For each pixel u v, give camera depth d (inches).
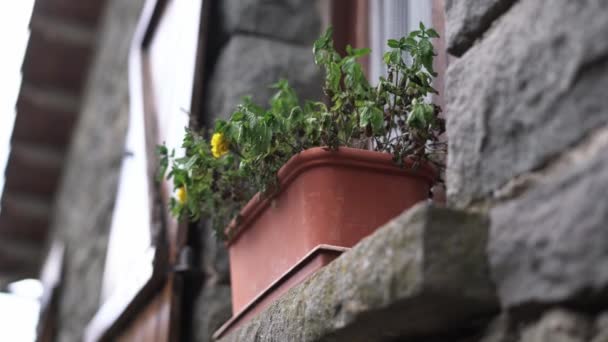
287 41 107.0
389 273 43.1
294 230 63.7
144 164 119.3
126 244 126.3
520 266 39.3
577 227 36.4
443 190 73.0
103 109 206.5
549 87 40.5
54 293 201.9
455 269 40.8
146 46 140.0
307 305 53.0
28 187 253.6
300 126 67.0
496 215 41.8
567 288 36.4
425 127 63.4
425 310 42.6
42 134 249.9
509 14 45.4
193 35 108.3
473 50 47.9
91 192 197.6
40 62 240.5
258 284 69.4
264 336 61.0
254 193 76.0
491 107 44.7
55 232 241.3
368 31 103.0
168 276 97.7
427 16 88.4
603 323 35.4
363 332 48.1
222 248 95.3
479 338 41.8
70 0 233.0
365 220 62.3
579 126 38.2
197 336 93.5
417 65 65.6
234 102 100.1
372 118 61.6
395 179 64.2
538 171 40.6
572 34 39.4
